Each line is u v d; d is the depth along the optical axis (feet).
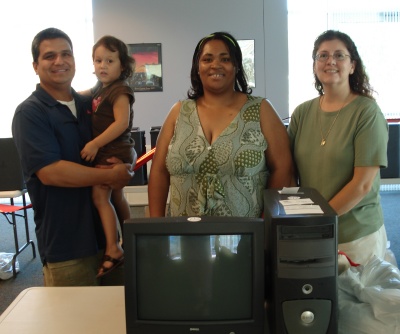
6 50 17.11
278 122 5.73
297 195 4.16
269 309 3.86
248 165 5.27
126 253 3.71
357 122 5.56
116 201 6.74
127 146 6.32
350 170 5.65
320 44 5.81
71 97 6.02
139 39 17.30
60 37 5.58
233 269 3.73
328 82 5.73
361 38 17.52
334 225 3.49
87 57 17.22
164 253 3.73
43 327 4.22
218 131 5.45
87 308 4.56
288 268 3.52
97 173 5.62
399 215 15.76
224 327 3.76
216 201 5.24
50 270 5.70
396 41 17.54
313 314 3.57
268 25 17.17
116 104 6.22
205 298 3.78
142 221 3.70
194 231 3.65
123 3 17.06
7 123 17.52
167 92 17.63
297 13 17.28
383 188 19.08
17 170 11.47
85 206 5.81
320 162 5.77
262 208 5.49
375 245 5.86
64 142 5.68
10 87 17.31
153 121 17.85
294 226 3.48
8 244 14.08
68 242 5.67
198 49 5.75
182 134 5.57
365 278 4.21
